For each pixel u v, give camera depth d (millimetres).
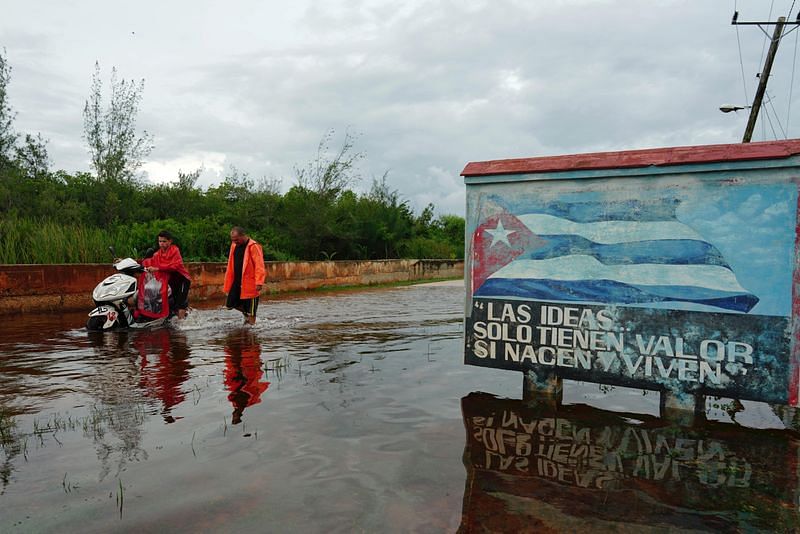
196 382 4559
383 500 2445
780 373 3395
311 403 3941
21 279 9273
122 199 16422
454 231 36188
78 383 4527
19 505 2398
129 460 2895
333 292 15859
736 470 2789
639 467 2822
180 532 2174
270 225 20141
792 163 3355
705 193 3623
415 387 4406
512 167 4277
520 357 4250
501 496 2490
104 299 7520
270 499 2449
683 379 3676
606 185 3941
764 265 3455
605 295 3936
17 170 16609
